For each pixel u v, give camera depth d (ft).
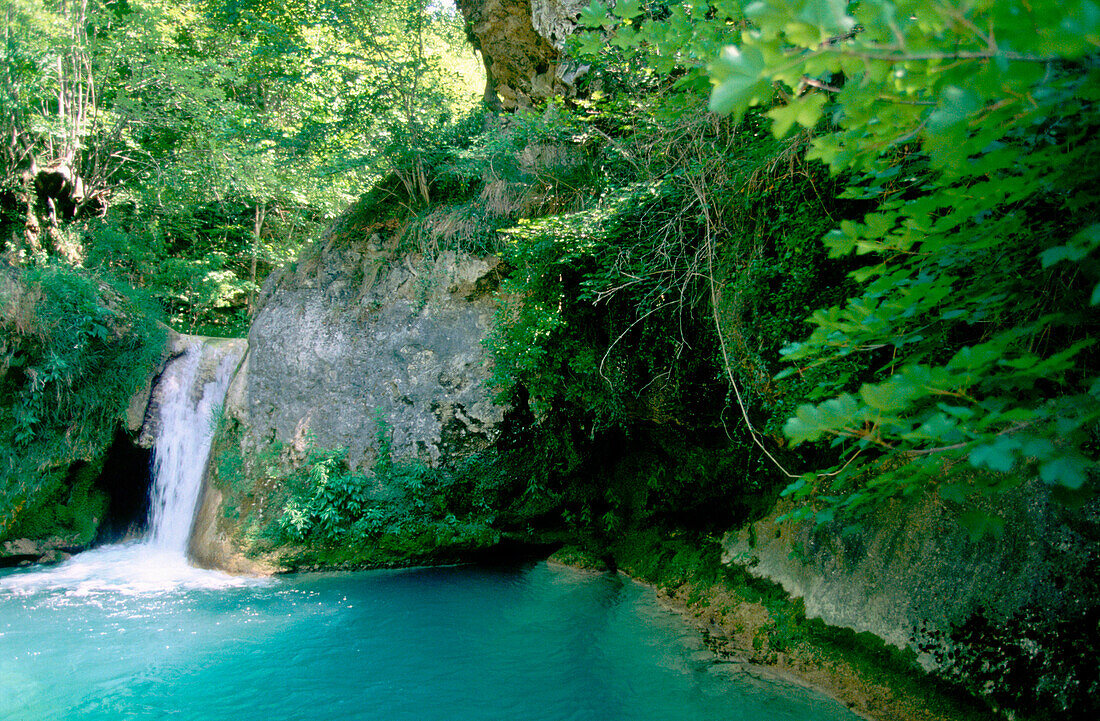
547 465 31.86
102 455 32.96
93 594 25.96
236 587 27.07
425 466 30.94
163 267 50.34
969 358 6.37
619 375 27.07
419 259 32.89
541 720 16.79
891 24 4.54
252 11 45.93
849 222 7.70
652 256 23.95
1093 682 12.44
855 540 18.83
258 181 50.65
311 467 30.68
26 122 43.83
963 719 14.24
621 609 24.72
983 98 4.91
